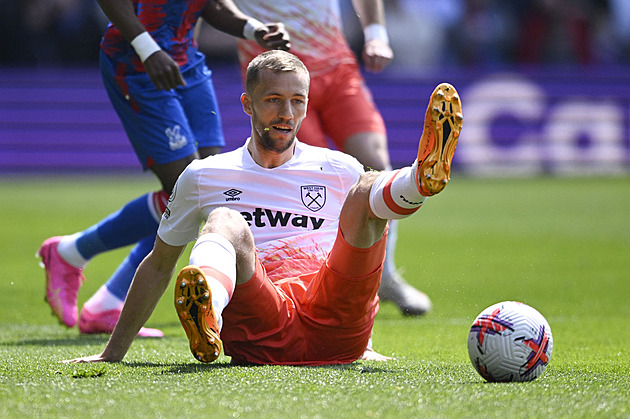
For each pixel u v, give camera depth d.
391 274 20.38
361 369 11.18
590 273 27.30
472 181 58.72
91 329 17.14
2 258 29.75
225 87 57.94
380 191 10.45
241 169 12.40
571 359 13.46
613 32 69.94
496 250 32.47
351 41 59.53
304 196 12.52
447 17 66.19
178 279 9.51
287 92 11.85
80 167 60.53
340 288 11.20
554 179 59.75
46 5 62.19
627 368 12.18
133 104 17.22
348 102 19.53
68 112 60.50
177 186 12.31
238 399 9.01
